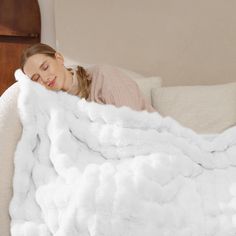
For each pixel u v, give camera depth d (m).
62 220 0.88
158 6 3.08
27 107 1.05
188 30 3.06
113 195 0.86
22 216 0.98
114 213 0.85
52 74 1.37
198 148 1.05
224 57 3.04
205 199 0.95
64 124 1.04
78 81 1.49
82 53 3.20
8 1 3.28
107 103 1.46
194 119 2.15
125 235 0.86
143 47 3.13
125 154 1.00
